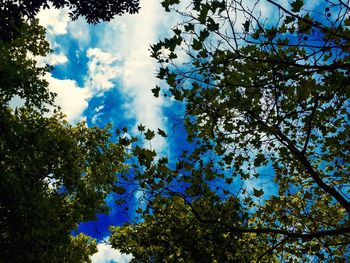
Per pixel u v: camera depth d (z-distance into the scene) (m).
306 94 4.98
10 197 11.02
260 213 6.85
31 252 11.05
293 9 3.59
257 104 5.40
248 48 4.62
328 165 7.11
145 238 5.26
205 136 5.96
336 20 3.34
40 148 13.28
